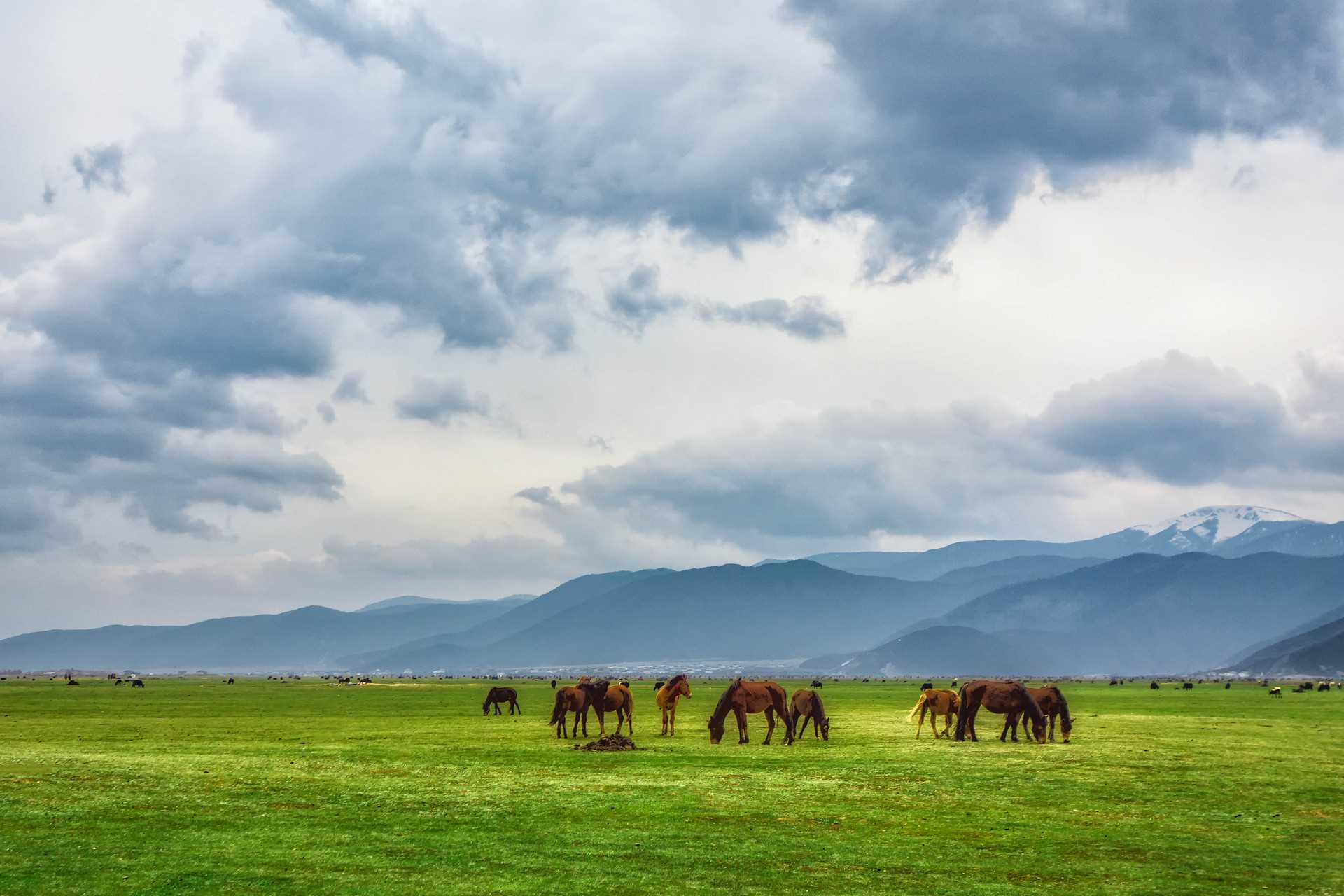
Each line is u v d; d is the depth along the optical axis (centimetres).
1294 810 2822
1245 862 2219
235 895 1889
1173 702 10569
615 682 5397
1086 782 3309
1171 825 2609
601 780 3300
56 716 7350
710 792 3066
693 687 19800
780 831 2495
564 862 2150
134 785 3119
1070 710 8575
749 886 1988
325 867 2095
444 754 4166
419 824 2542
